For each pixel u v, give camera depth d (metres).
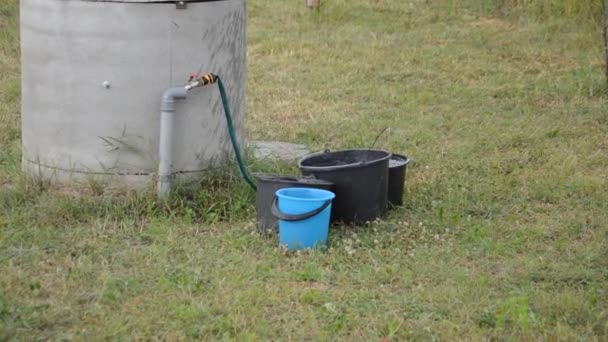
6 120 12.66
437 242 8.83
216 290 7.54
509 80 15.16
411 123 12.92
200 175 9.69
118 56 9.26
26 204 9.37
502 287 7.82
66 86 9.38
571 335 6.92
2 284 7.53
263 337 6.85
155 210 9.27
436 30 18.44
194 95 9.49
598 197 10.19
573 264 8.37
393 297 7.55
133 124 9.41
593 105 13.88
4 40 17.03
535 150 11.80
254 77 15.23
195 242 8.62
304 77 15.29
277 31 18.23
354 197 8.98
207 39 9.48
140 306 7.25
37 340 6.73
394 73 15.53
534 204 10.05
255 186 9.66
